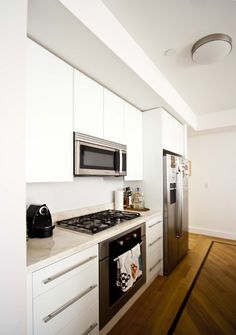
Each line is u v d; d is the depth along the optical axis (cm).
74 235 141
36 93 122
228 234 379
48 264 103
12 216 82
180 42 163
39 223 138
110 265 148
